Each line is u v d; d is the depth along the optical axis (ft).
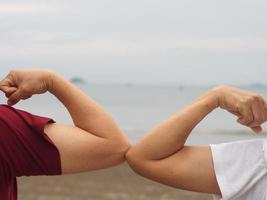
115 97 456.86
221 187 9.16
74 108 9.62
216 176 9.25
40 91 9.64
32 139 9.04
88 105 9.63
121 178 51.85
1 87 9.63
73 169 9.34
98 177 52.19
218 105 9.47
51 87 9.69
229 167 9.27
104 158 9.47
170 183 9.49
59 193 44.57
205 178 9.35
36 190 45.39
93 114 9.57
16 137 8.96
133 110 239.71
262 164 9.18
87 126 9.52
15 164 9.00
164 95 467.52
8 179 9.07
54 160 9.11
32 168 9.09
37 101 289.94
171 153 9.45
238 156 9.30
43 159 9.07
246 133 114.01
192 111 9.41
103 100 395.55
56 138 9.22
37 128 9.04
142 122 160.97
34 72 9.63
